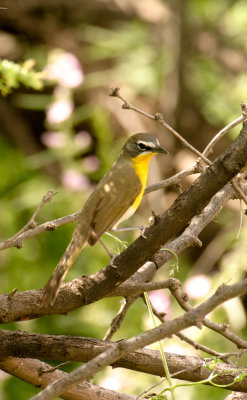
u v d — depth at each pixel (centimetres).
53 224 597
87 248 1193
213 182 482
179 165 1409
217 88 1481
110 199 651
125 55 1543
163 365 556
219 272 1255
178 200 495
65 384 420
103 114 1337
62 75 1225
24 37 1531
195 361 570
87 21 1598
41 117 1479
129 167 690
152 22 1589
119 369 950
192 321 405
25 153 1435
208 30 1589
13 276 1212
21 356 566
